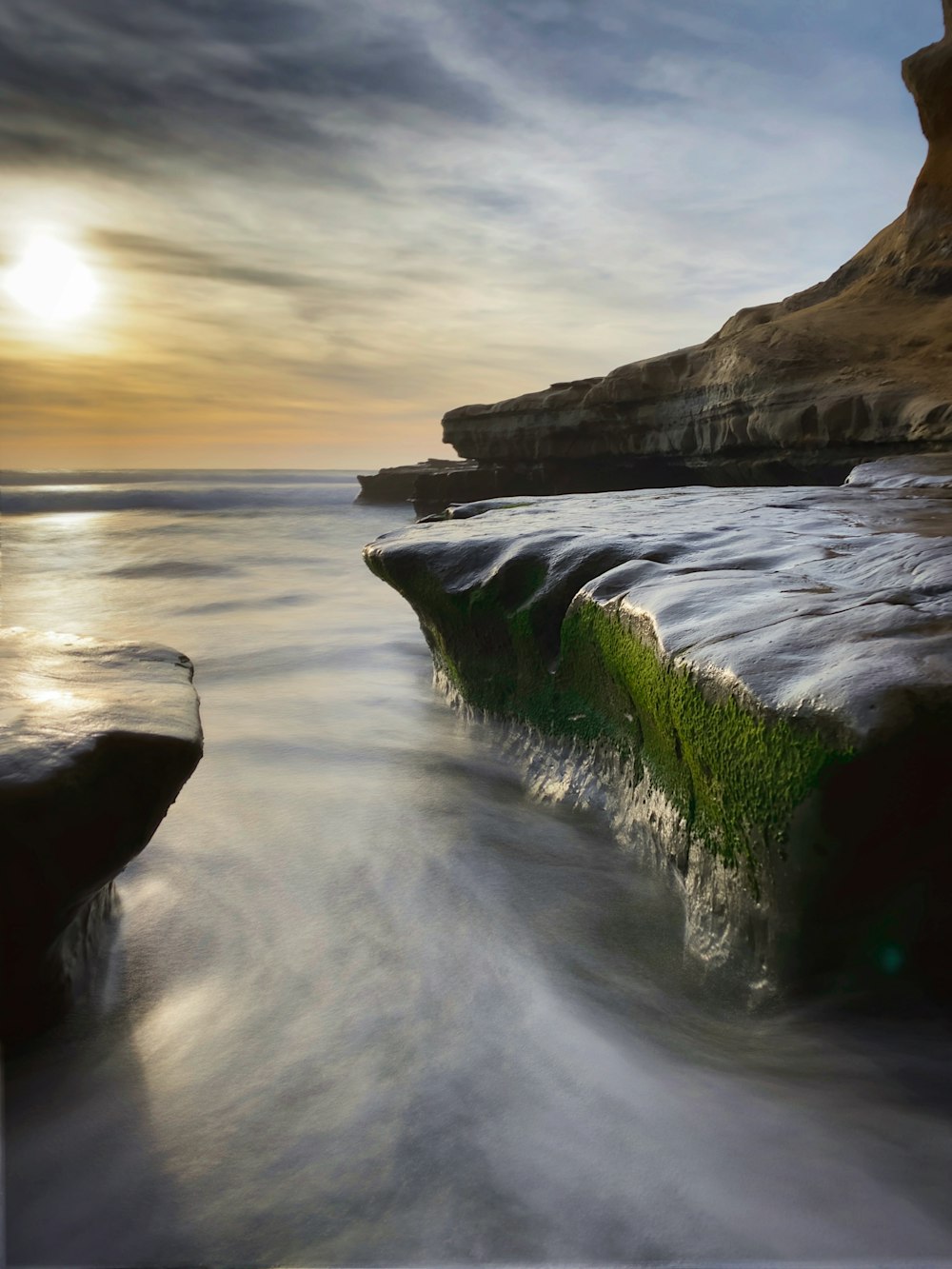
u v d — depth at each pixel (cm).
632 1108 201
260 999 250
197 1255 164
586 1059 222
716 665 253
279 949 278
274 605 1173
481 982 261
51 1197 177
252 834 373
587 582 427
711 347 2258
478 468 3197
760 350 1944
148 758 212
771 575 340
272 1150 189
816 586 314
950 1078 202
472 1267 160
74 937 238
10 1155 185
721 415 2083
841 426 1658
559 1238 167
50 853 196
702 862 278
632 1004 250
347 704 619
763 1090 206
